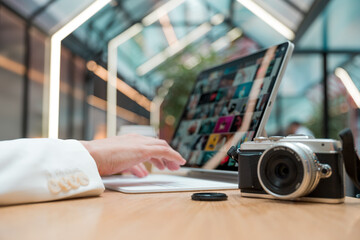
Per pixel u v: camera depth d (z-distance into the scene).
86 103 5.81
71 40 4.98
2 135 4.25
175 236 0.30
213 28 7.30
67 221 0.37
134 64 8.36
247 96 1.02
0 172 0.50
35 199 0.52
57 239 0.29
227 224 0.36
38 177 0.53
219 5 6.51
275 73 0.95
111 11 5.25
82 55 5.53
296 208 0.49
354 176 0.53
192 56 5.60
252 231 0.32
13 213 0.43
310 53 5.89
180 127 1.31
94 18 5.14
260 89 0.97
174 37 7.64
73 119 5.53
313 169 0.53
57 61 4.75
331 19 4.59
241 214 0.42
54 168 0.55
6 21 4.19
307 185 0.52
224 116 1.08
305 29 4.88
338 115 5.83
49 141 0.58
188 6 6.50
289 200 0.56
